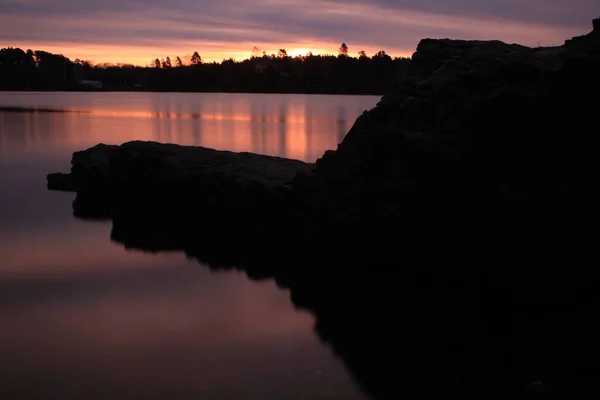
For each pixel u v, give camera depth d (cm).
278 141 2950
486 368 663
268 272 985
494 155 848
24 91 13725
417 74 998
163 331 762
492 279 857
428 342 727
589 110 789
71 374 651
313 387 628
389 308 825
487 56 888
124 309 832
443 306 823
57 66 16325
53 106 6712
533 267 827
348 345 723
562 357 682
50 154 2438
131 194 1447
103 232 1221
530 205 823
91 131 3588
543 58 850
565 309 795
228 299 872
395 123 933
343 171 1004
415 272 922
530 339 726
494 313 797
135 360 684
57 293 888
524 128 827
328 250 1027
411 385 633
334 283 926
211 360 686
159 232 1212
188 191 1282
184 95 12875
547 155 818
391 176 930
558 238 807
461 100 886
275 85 14838
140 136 3256
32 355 694
